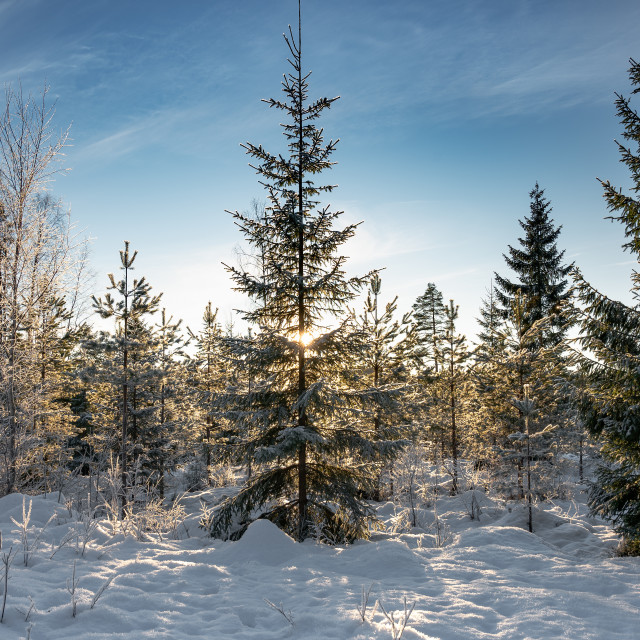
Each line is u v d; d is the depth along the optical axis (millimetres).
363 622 5184
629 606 6074
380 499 19266
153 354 19938
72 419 21531
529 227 28375
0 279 16594
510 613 5871
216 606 5695
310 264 11734
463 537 10852
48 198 18016
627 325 10008
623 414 9781
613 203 10305
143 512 9883
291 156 11383
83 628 4645
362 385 11922
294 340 11141
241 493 11023
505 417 18359
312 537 10414
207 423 24156
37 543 7359
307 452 11484
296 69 11273
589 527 14312
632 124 10539
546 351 18375
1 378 16281
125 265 18500
